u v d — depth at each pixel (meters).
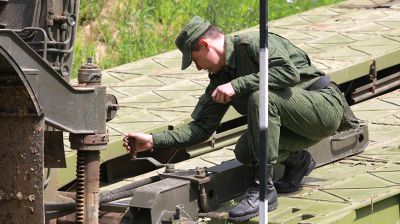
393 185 7.23
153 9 14.25
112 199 6.90
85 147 6.34
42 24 6.57
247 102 6.84
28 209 6.21
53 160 6.55
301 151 7.30
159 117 8.82
